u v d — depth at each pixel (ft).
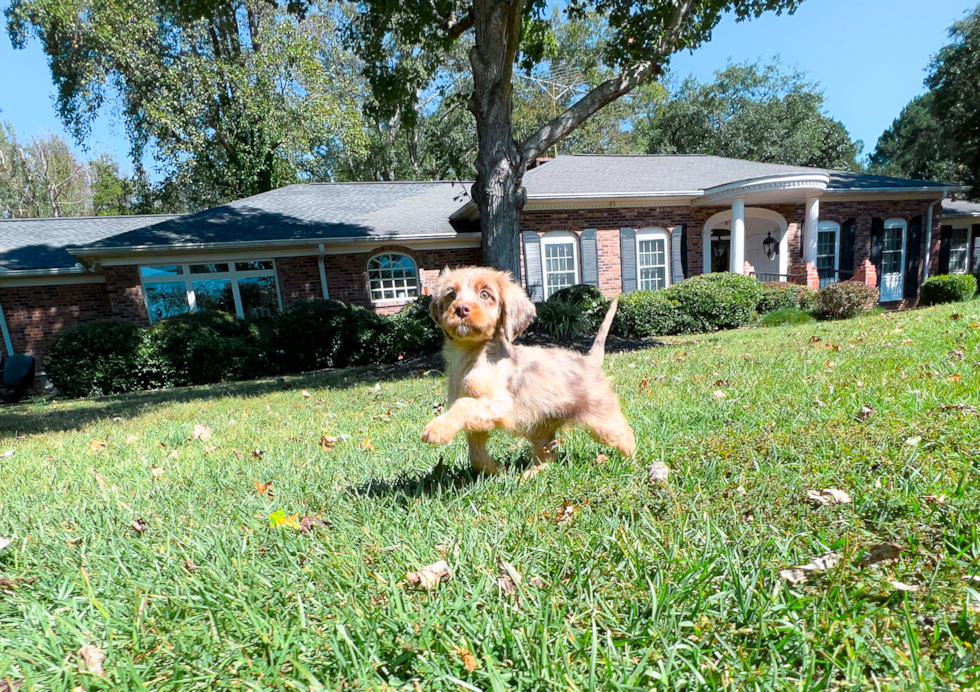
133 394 37.45
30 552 7.30
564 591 5.42
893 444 8.16
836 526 6.10
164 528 8.01
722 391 14.82
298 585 5.94
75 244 54.39
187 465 12.76
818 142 126.41
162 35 66.64
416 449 12.30
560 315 42.29
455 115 96.07
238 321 44.75
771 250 60.54
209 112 71.26
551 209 53.36
